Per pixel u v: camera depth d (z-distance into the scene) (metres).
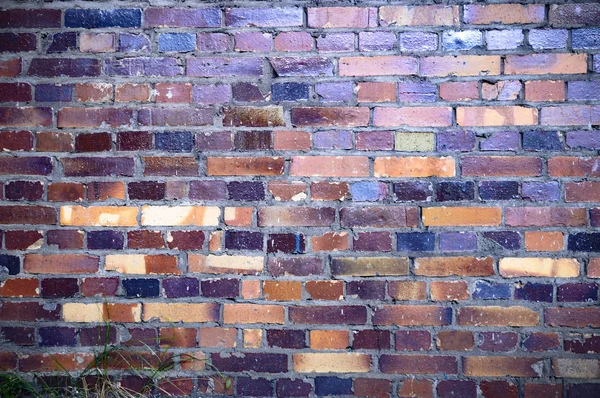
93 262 2.01
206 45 2.02
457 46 2.00
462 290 1.99
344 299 2.00
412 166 2.00
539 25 1.99
